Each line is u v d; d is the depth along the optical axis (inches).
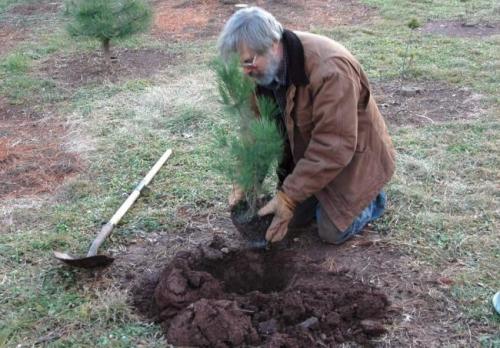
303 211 150.0
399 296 128.9
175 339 115.5
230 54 120.1
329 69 122.8
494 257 140.9
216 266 136.9
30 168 193.8
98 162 194.1
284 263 137.9
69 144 208.5
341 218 140.3
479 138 202.7
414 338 117.3
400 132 210.2
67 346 117.6
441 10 366.9
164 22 365.4
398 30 331.3
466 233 150.6
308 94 126.4
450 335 118.0
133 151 200.2
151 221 158.2
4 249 148.3
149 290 131.6
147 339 117.9
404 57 276.1
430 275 135.3
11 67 285.7
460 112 225.6
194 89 250.1
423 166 182.2
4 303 129.9
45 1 418.9
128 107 237.1
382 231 152.6
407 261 140.5
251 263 137.2
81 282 135.6
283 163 143.9
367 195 139.7
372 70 270.7
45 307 127.9
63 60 300.5
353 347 115.4
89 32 271.9
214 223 157.9
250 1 402.6
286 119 132.3
